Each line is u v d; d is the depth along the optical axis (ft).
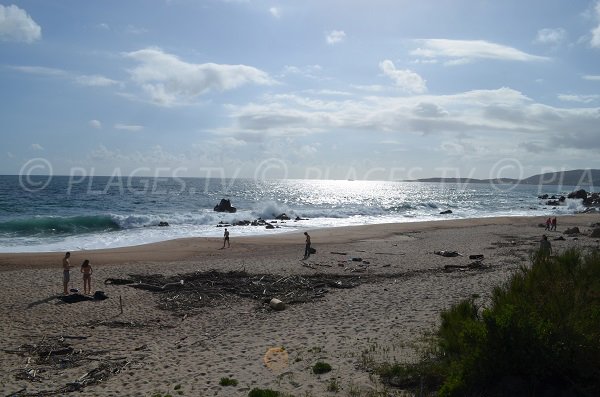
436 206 262.47
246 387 28.40
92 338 42.09
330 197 346.74
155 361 35.29
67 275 58.80
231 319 48.34
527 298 27.17
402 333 36.81
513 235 128.36
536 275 30.53
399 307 47.85
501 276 62.80
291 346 36.70
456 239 119.55
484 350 22.36
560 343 21.40
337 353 33.32
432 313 43.27
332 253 94.02
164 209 201.46
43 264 79.87
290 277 67.46
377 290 58.44
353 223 168.04
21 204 197.67
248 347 37.58
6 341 41.01
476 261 79.30
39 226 129.49
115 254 91.20
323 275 69.87
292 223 164.04
